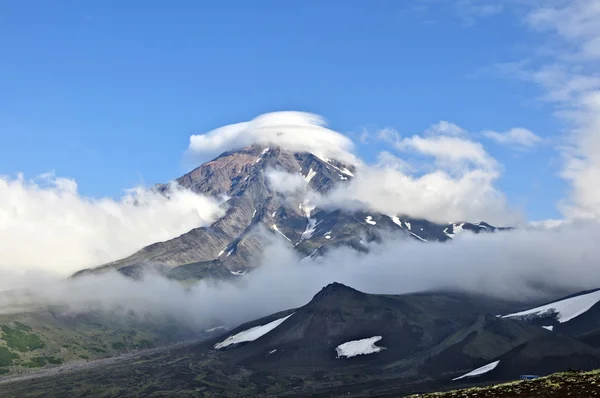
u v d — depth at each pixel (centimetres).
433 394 12250
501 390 11331
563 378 11475
